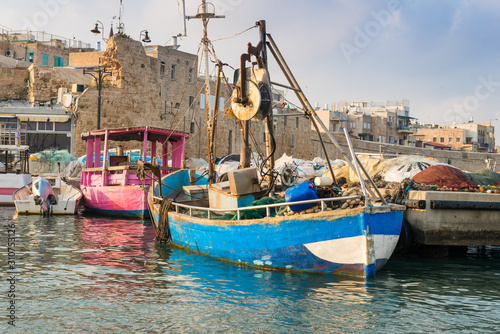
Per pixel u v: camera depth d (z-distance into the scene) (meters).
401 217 12.50
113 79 52.44
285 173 16.66
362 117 97.44
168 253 15.67
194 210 18.30
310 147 75.31
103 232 20.38
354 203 12.34
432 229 14.31
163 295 11.08
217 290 11.38
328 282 11.84
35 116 46.84
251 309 10.15
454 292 11.41
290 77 15.95
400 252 15.28
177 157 27.67
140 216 25.11
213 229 14.35
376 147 80.06
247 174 15.86
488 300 10.84
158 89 55.38
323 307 10.21
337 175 22.84
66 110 47.50
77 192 27.14
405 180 15.02
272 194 16.58
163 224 17.28
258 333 8.99
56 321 9.50
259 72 15.93
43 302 10.59
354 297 10.82
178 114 57.41
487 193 14.77
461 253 16.25
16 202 26.02
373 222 11.59
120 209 25.75
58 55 69.44
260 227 12.95
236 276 12.56
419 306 10.36
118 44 51.97
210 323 9.43
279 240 12.64
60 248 16.56
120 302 10.61
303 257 12.43
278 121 68.88
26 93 56.66
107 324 9.38
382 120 102.31
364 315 9.80
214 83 60.84
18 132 39.22
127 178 25.84
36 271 13.23
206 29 29.03
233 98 15.57
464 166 85.81
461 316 9.83
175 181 22.30
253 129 64.75
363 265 11.65
